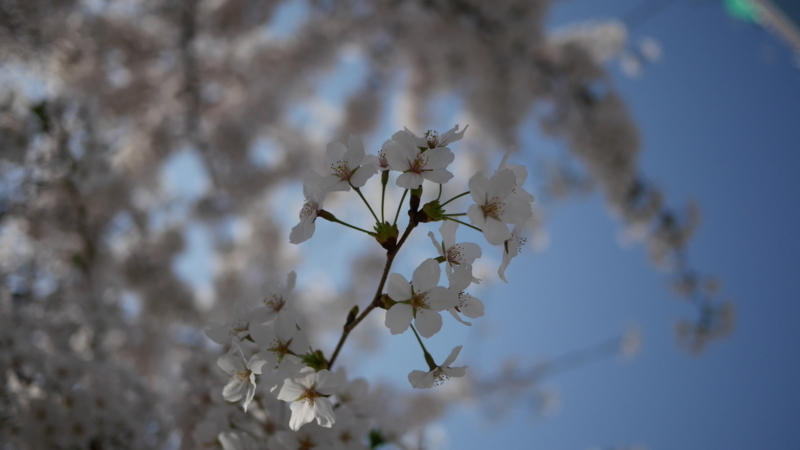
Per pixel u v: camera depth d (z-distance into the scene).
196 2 6.19
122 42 6.14
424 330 1.29
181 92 6.32
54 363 2.61
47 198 4.19
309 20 7.40
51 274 3.89
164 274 5.90
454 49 7.36
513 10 7.12
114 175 4.57
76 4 5.29
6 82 3.94
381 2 7.18
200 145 6.35
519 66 7.23
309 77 7.33
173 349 5.61
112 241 5.37
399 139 1.30
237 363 1.41
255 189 6.64
